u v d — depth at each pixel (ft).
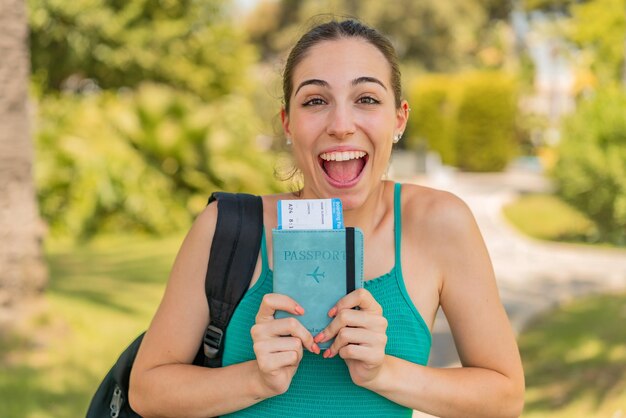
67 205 35.65
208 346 5.68
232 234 5.66
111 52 50.14
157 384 5.59
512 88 80.94
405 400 5.33
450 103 83.71
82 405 14.89
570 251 35.65
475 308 5.67
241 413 5.61
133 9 50.62
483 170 81.35
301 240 5.13
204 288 5.71
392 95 5.73
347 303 5.03
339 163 5.65
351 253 5.11
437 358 18.72
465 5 118.93
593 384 16.14
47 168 35.24
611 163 34.37
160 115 38.88
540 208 48.65
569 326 21.40
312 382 5.47
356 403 5.45
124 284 25.53
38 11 47.85
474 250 5.71
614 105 34.99
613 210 35.47
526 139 105.19
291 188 6.79
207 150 39.27
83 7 48.60
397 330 5.55
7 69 19.30
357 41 5.60
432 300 5.70
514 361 5.74
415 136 86.48
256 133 43.98
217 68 54.08
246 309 5.61
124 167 36.65
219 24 55.21
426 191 5.95
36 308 19.40
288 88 5.86
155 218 36.42
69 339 18.71
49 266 28.53
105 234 35.83
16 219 19.39
